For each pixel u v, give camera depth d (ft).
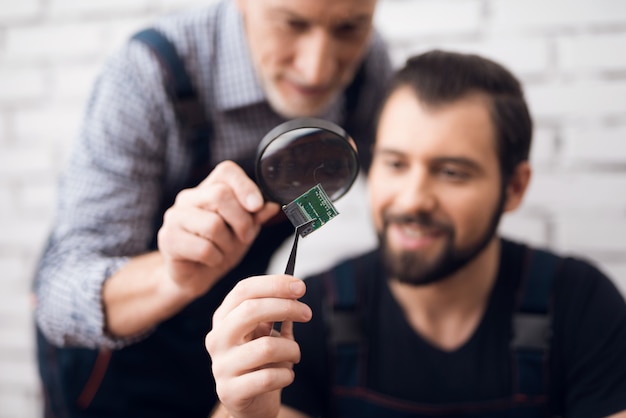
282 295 2.37
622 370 3.34
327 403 3.59
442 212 3.22
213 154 4.04
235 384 2.37
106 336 3.42
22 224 5.93
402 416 3.46
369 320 3.60
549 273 3.55
